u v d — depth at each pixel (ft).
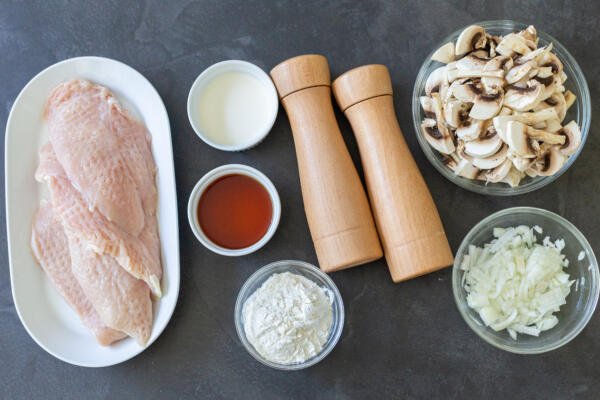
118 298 1.89
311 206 1.85
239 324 1.96
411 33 2.02
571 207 1.99
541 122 1.81
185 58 2.04
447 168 1.93
